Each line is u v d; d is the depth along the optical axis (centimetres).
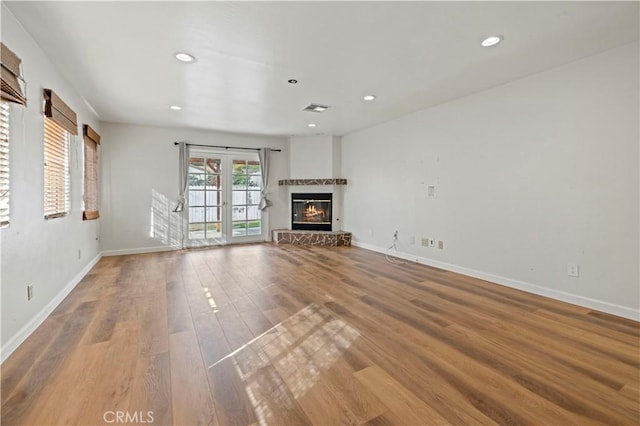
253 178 672
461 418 149
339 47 269
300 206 691
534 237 332
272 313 277
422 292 337
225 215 641
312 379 179
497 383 176
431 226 455
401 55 284
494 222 371
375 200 570
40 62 264
